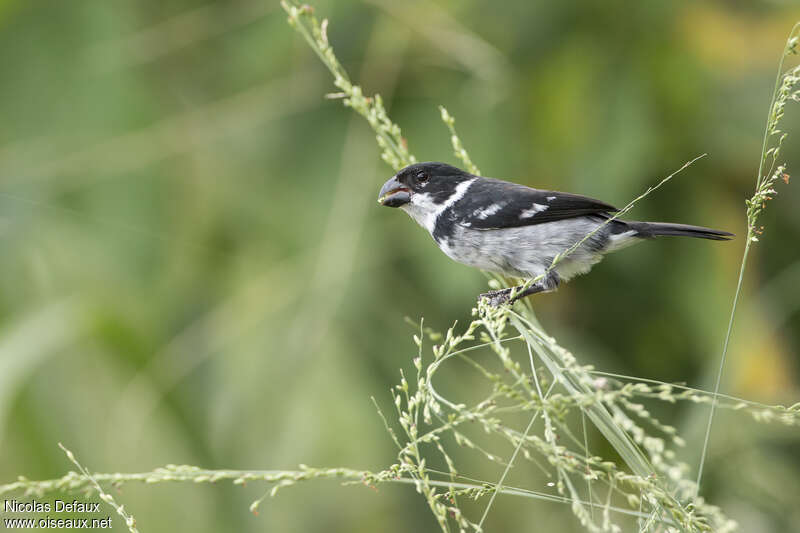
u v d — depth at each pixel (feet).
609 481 14.42
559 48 35.53
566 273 27.30
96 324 32.99
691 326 36.78
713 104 35.53
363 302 34.55
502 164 33.63
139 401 32.68
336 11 34.45
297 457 32.99
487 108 33.91
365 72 34.58
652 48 35.32
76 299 34.12
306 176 35.81
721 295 36.06
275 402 33.35
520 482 34.53
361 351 34.53
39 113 36.55
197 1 36.96
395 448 34.12
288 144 36.35
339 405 33.12
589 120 34.04
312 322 33.45
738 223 36.99
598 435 34.12
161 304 35.58
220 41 37.32
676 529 14.30
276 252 35.47
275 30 35.78
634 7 34.99
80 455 31.24
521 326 17.67
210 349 34.12
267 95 35.83
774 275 38.24
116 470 31.27
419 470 14.26
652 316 38.58
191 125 36.11
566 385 15.40
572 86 34.22
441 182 27.66
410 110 34.99
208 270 36.17
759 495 33.35
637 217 34.81
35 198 35.81
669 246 36.91
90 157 35.96
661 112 35.19
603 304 38.86
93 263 35.63
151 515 31.30
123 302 35.12
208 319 35.19
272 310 34.19
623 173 33.27
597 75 34.76
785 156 35.88
